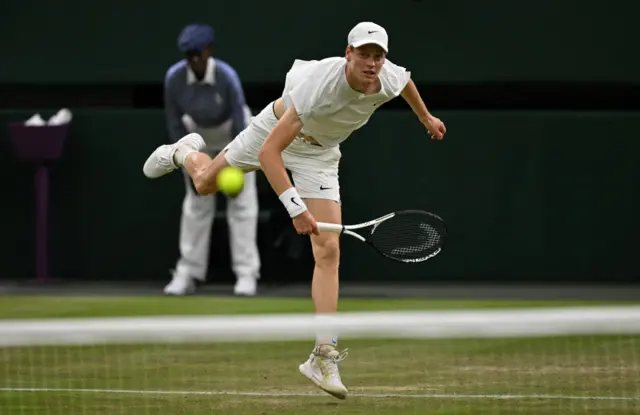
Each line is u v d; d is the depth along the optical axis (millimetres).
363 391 19984
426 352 24172
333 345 18391
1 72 38000
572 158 37094
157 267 38094
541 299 33531
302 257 37344
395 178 37344
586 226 37250
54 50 37812
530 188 37250
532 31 36781
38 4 37688
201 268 35125
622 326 16016
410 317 15320
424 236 19234
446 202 37344
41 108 39031
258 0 37125
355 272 37781
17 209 38344
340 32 37000
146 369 22172
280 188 17859
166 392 19906
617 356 23531
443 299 33656
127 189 37938
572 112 37094
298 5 37000
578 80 36875
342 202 37562
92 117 37781
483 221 37375
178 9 37344
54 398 19484
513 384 20594
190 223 34969
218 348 24562
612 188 37094
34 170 38156
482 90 38000
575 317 15070
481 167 37219
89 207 38094
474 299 33594
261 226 36156
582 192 37188
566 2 36656
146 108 38594
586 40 36781
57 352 24062
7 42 37906
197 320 15547
